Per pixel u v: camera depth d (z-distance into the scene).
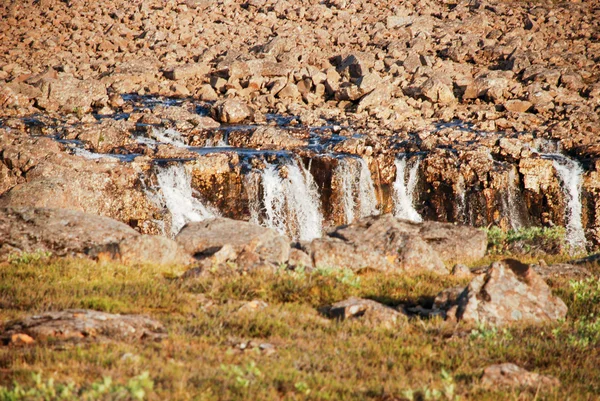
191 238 64.06
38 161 103.12
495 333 43.47
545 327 46.62
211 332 41.66
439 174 116.88
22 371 31.88
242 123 135.50
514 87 155.88
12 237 61.59
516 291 48.62
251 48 185.12
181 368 34.28
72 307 44.59
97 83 143.00
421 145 121.75
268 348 39.56
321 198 115.69
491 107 148.38
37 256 58.75
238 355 37.78
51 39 181.62
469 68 174.12
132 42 187.12
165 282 53.22
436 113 145.62
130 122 128.00
